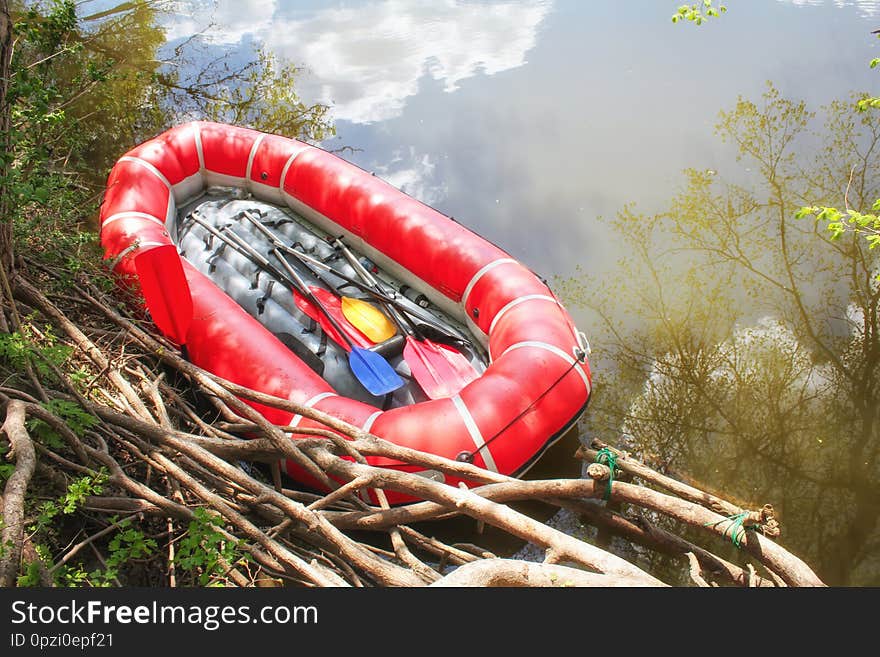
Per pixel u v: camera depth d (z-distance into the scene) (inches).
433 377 189.3
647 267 260.1
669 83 367.6
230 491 149.6
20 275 184.1
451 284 213.8
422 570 134.5
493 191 297.9
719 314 239.1
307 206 254.2
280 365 186.2
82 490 127.3
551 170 309.7
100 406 150.4
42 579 109.8
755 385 213.3
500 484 150.2
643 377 217.6
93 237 223.1
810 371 217.6
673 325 235.9
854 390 209.8
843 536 166.7
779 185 292.7
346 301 205.3
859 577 156.9
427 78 383.2
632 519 159.5
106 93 278.2
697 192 292.0
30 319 169.6
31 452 121.8
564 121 343.0
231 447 154.3
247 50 401.4
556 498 157.1
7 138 157.9
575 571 103.8
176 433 149.6
